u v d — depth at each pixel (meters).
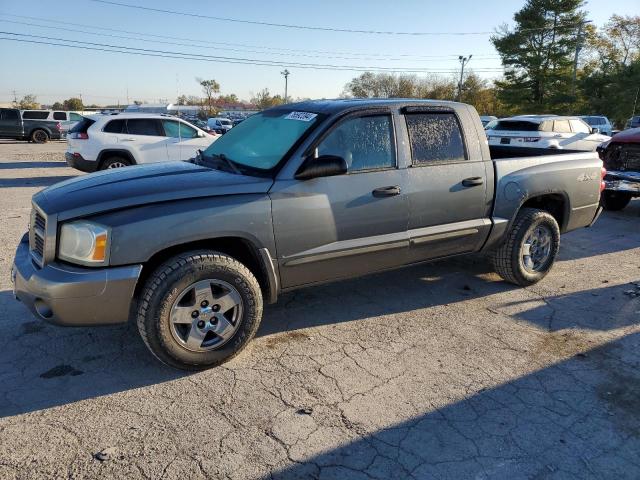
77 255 3.11
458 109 4.57
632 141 8.64
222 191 3.43
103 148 11.48
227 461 2.61
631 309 4.70
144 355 3.67
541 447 2.78
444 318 4.44
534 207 5.47
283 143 3.89
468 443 2.79
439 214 4.36
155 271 3.25
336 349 3.84
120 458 2.61
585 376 3.51
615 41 52.78
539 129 14.12
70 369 3.47
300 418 2.98
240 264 3.48
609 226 8.41
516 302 4.83
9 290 4.75
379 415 3.02
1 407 3.01
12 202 9.28
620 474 2.59
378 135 4.07
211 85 92.44
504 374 3.52
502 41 45.66
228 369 3.52
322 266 3.88
